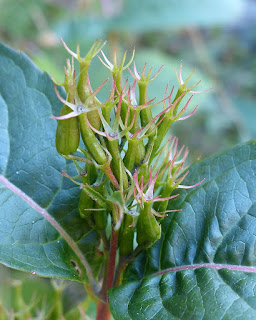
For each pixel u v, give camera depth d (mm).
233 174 151
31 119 160
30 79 161
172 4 310
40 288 209
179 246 148
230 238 146
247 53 509
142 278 149
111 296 141
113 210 138
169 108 140
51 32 320
